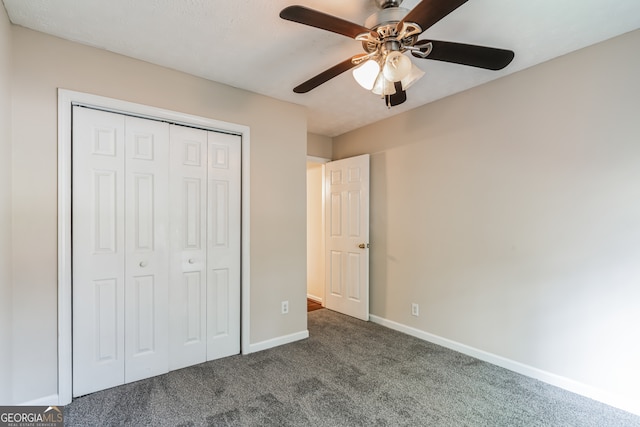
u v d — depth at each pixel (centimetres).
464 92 276
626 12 170
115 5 165
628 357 190
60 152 194
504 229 249
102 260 210
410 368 246
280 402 199
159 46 206
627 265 191
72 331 199
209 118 254
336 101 300
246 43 202
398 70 146
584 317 207
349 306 383
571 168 214
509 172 246
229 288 268
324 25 141
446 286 289
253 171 280
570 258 214
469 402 200
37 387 187
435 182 299
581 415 186
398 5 158
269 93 281
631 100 190
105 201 212
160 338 233
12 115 179
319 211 467
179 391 211
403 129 330
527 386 219
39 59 189
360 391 212
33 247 186
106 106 210
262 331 284
